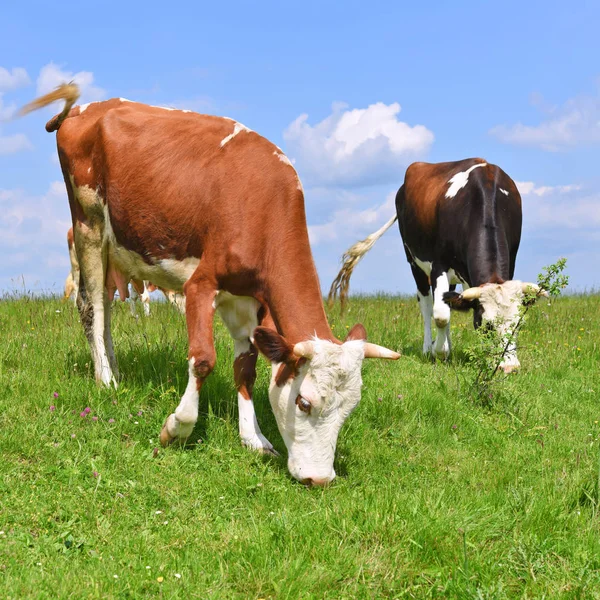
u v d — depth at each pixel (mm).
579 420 6816
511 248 9312
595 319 12375
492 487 4977
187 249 5676
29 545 3820
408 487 4980
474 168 9422
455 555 3807
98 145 6129
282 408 4883
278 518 4152
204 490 4742
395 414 6422
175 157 5695
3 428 5223
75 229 6559
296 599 3420
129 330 8641
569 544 3936
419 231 10125
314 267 5344
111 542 3938
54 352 7180
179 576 3523
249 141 5621
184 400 5281
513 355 8164
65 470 4684
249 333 5754
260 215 5324
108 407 5750
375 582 3598
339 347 4754
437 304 9062
